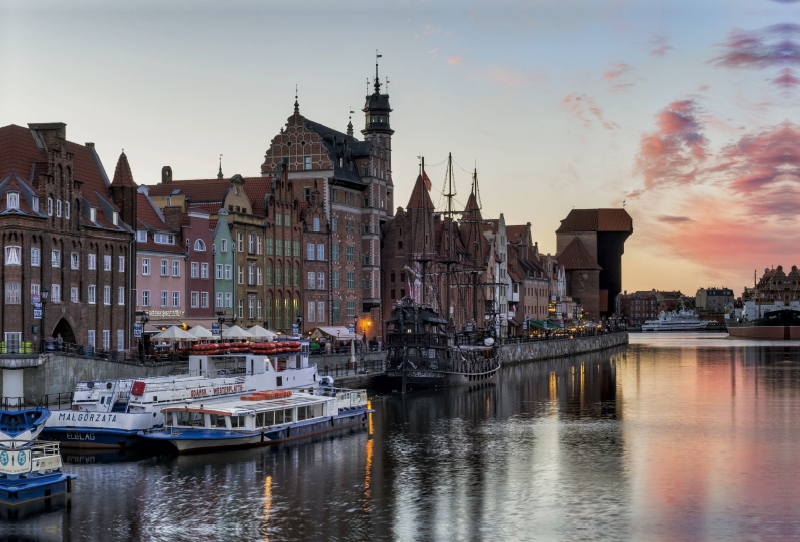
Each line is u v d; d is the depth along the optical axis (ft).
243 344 266.57
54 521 167.02
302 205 437.58
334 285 453.58
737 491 194.18
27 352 245.24
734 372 488.85
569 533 164.45
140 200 342.44
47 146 273.54
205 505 178.29
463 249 616.39
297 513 174.40
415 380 362.74
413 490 192.34
